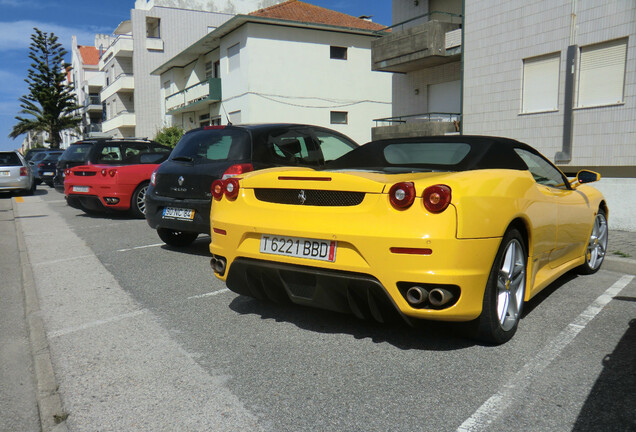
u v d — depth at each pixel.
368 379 2.94
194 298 4.64
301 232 3.32
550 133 11.04
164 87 37.88
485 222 3.07
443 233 2.91
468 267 2.98
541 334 3.64
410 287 3.01
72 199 10.76
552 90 11.05
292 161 6.20
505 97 11.99
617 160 9.88
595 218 5.26
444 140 4.10
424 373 3.01
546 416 2.52
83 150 12.58
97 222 10.07
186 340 3.61
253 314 4.14
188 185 6.18
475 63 12.68
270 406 2.65
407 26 17.61
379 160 4.14
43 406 2.70
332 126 26.69
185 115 34.81
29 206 13.66
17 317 4.33
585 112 10.36
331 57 26.38
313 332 3.71
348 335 3.63
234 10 44.78
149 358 3.30
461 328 3.35
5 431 2.53
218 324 3.92
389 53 16.44
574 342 3.48
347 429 2.42
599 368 3.06
